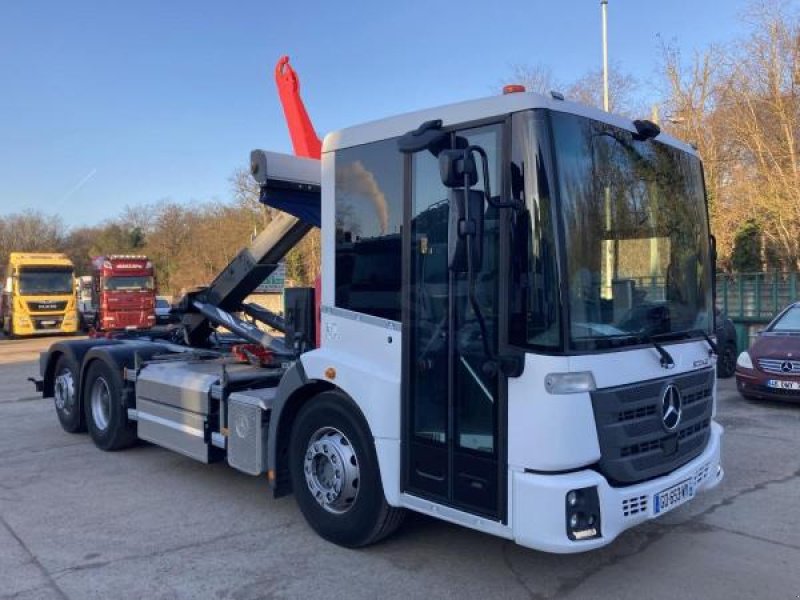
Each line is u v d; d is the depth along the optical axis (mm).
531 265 3627
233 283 7527
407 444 4230
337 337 4715
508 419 3703
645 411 3930
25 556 4637
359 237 4566
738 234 24766
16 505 5719
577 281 3680
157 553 4684
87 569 4422
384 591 4102
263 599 4004
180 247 58531
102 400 7754
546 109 3697
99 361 7652
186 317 8172
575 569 4418
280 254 7293
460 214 3535
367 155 4523
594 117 3980
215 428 5879
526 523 3605
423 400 4148
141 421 6895
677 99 26078
